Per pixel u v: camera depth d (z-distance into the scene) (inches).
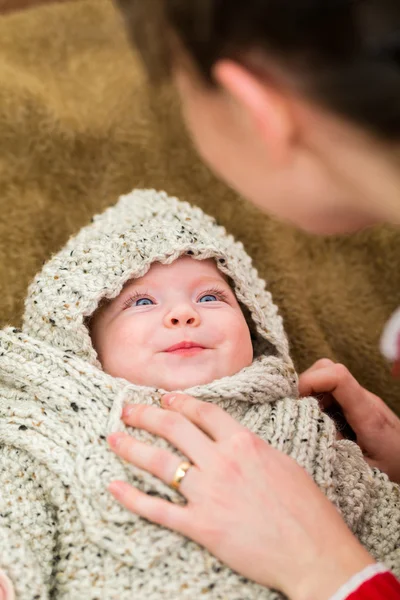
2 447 37.3
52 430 36.4
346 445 40.1
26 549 33.5
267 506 31.0
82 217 54.6
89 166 56.3
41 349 38.9
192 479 31.8
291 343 52.6
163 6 19.8
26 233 52.7
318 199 22.8
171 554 33.2
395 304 55.9
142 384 39.0
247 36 18.8
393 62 17.5
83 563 33.7
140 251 41.4
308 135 20.5
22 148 55.2
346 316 55.0
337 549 30.3
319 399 45.5
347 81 17.9
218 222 55.6
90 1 64.1
